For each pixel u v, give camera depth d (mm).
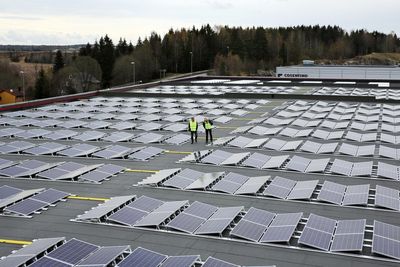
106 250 15898
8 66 185500
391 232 17391
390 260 15727
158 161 30547
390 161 30078
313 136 37688
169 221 19250
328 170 27531
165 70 168250
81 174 26281
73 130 43000
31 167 28000
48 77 151625
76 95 64750
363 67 106250
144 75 159625
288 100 62531
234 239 17594
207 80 97938
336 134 38125
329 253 16328
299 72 107438
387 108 52688
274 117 48906
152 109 54812
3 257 16078
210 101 61750
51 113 51469
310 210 20891
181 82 90688
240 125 45188
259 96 65062
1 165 28688
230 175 25516
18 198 21781
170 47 185375
